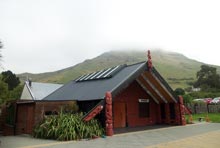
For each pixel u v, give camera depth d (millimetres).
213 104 40531
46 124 14469
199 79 79750
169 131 17156
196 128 18828
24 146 11398
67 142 12586
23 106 17125
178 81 114688
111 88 17109
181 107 22109
